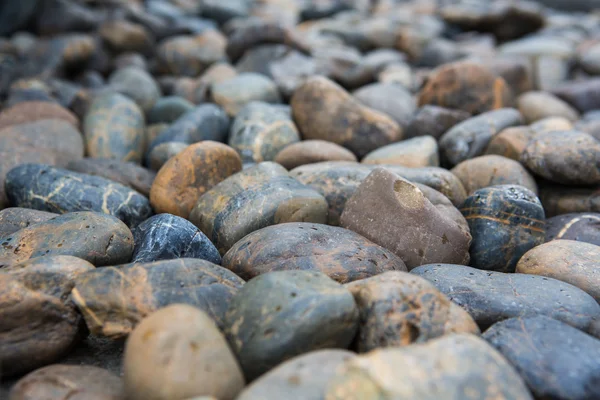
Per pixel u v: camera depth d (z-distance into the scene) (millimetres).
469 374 247
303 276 286
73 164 415
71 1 774
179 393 251
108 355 298
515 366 274
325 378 251
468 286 316
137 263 299
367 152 458
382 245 341
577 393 266
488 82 495
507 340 283
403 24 841
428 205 339
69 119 473
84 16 732
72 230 323
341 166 395
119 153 452
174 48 671
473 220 361
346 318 274
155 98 566
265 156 446
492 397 245
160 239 331
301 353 271
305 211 356
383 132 457
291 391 247
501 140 435
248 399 245
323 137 464
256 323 274
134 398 256
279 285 280
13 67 594
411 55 737
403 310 281
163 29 739
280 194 352
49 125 452
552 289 313
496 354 259
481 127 444
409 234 338
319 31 795
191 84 598
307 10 958
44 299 287
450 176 388
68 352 296
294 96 475
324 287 280
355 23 872
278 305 274
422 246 337
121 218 369
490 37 841
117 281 291
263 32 625
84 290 289
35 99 507
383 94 509
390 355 248
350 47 783
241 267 322
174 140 448
